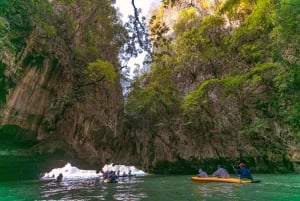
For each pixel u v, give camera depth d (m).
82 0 24.55
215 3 33.16
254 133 27.08
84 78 24.67
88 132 26.19
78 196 13.45
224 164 29.81
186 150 30.61
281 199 11.37
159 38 14.92
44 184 21.17
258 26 23.91
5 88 14.07
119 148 30.59
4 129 20.23
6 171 25.67
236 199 11.52
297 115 13.42
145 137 31.56
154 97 29.91
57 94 23.38
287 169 27.78
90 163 28.28
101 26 27.25
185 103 27.44
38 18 17.88
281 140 26.42
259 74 22.95
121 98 30.95
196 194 13.39
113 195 13.66
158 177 26.80
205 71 30.53
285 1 10.19
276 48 12.53
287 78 11.95
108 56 27.72
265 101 24.30
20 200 12.28
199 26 30.48
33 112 21.70
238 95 26.22
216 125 28.97
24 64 20.16
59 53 22.20
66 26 22.11
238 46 26.73
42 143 23.69
